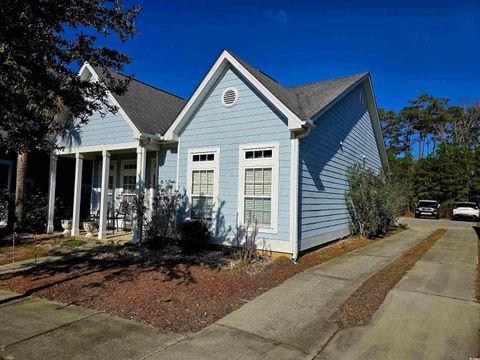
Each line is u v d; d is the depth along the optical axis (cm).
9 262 730
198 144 926
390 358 317
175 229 921
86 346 337
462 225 1869
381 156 1703
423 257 805
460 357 317
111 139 1031
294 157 762
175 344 344
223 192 869
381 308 450
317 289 548
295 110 759
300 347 341
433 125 4491
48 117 638
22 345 338
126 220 1176
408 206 2973
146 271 650
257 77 809
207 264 708
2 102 445
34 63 445
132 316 423
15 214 1124
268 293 525
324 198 945
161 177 1019
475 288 540
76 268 675
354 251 908
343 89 1011
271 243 777
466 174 2883
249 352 328
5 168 1321
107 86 566
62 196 1371
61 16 450
